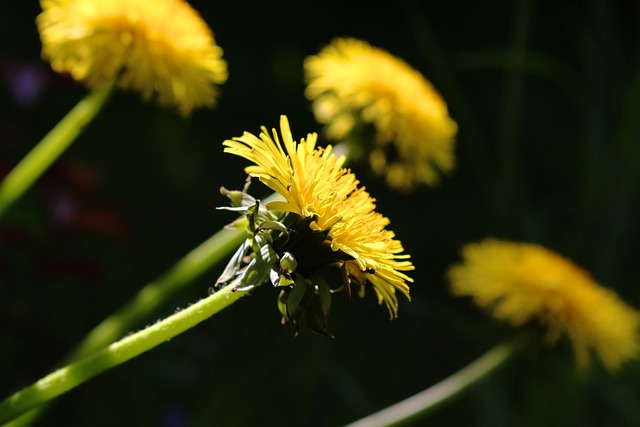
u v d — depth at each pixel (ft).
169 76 1.73
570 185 3.37
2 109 2.55
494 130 3.81
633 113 2.39
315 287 1.52
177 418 2.08
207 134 3.50
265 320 2.23
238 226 1.53
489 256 1.89
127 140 3.17
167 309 2.24
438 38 4.85
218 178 3.22
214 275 2.36
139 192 2.91
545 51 4.63
